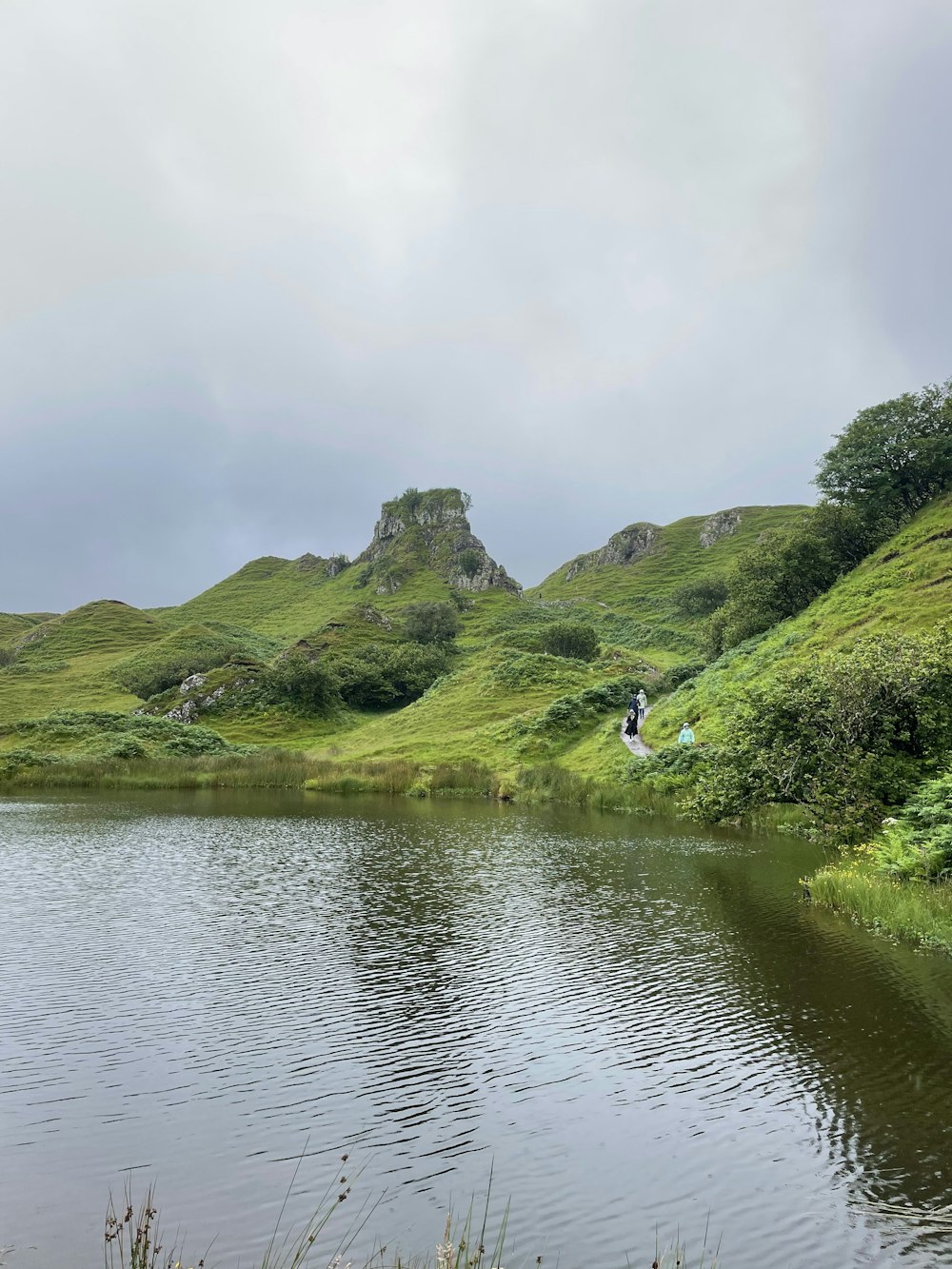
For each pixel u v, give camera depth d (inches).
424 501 7819.9
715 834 1066.7
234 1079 368.8
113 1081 366.6
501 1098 351.9
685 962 520.4
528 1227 264.1
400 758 2039.9
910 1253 251.3
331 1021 433.1
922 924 564.7
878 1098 346.3
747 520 7190.0
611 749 1761.8
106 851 933.8
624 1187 286.4
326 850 942.4
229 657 3846.0
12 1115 336.5
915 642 1059.9
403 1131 324.5
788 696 1005.2
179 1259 246.2
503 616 5625.0
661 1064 379.6
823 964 510.9
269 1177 293.1
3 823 1187.3
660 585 6387.8
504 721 2260.1
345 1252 250.7
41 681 4207.7
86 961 530.6
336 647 4202.8
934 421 2383.1
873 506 2337.6
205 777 1836.9
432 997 466.9
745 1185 287.1
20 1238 256.8
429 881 769.6
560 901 684.7
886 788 893.8
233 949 556.1
